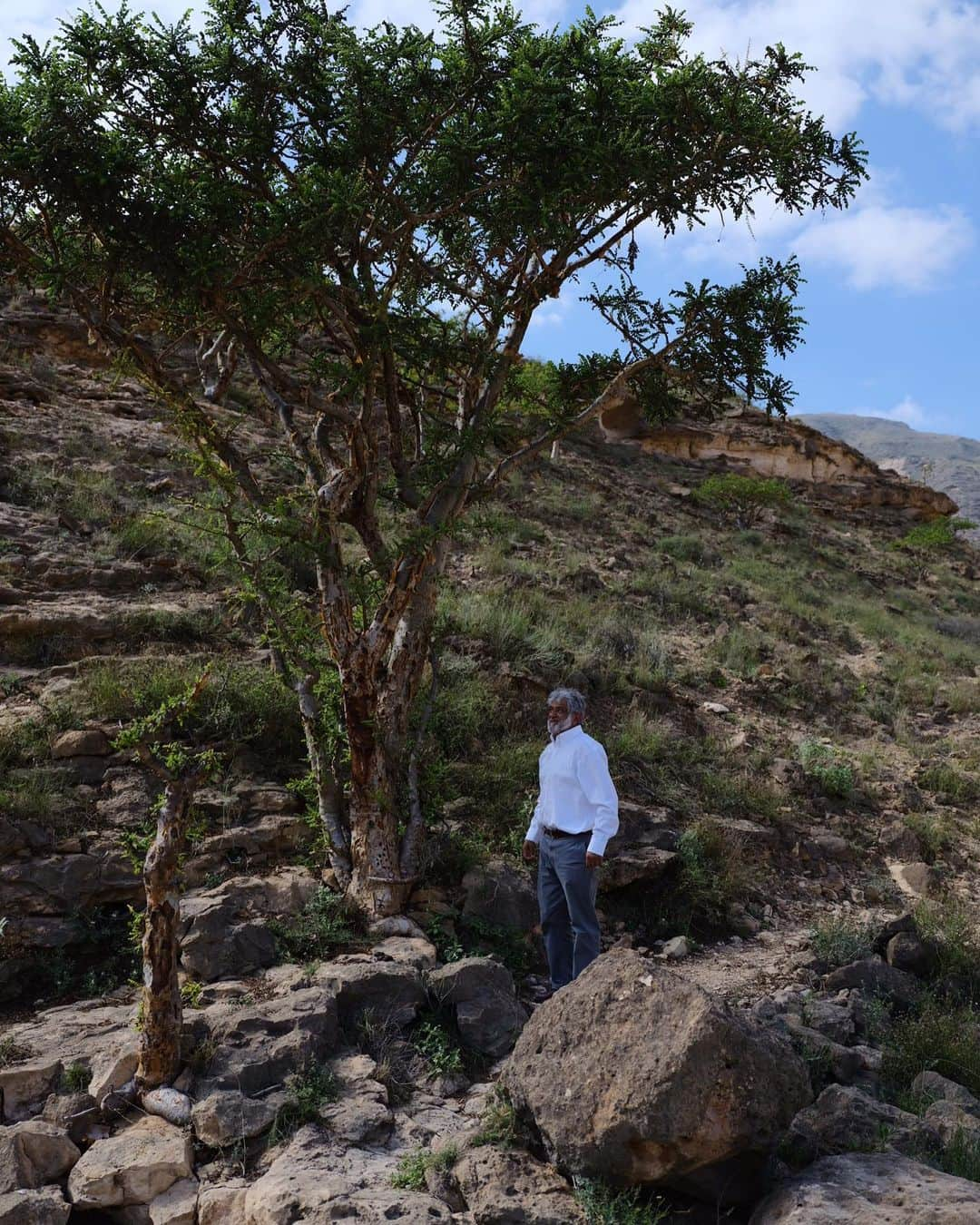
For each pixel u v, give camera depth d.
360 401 6.09
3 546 9.35
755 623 15.95
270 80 5.59
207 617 8.78
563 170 5.71
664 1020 3.24
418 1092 4.24
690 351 6.80
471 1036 4.62
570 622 12.09
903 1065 4.85
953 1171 3.61
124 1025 4.57
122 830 5.86
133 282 6.05
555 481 22.72
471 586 12.53
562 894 5.09
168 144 5.76
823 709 12.59
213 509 6.00
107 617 8.16
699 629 14.48
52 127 5.14
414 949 5.22
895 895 8.11
